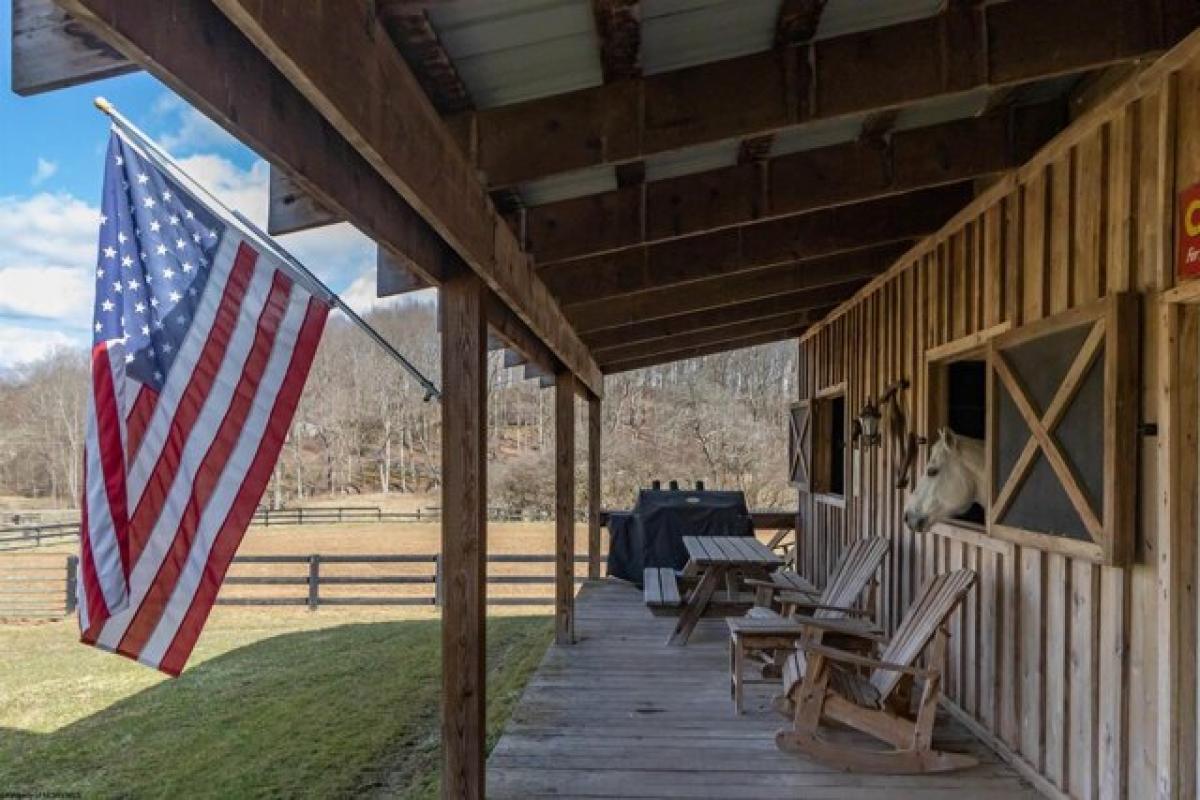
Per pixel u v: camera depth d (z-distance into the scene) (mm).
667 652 5559
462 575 2938
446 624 2939
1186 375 2465
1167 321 2486
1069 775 3025
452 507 2947
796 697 3889
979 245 3998
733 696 4477
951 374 4773
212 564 2154
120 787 4281
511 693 5168
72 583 10586
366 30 1605
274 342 2354
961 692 4047
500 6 1903
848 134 3465
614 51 2264
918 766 3387
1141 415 2641
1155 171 2598
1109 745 2764
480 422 2945
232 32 1384
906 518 4277
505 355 5996
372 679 6379
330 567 15656
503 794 3188
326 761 4496
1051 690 3158
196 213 2271
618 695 4516
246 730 5180
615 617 6914
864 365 6219
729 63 2500
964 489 4066
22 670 7262
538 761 3527
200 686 6410
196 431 2191
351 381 33219
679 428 27766
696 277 4613
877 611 5625
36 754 4859
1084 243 3016
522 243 3520
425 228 2684
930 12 2477
